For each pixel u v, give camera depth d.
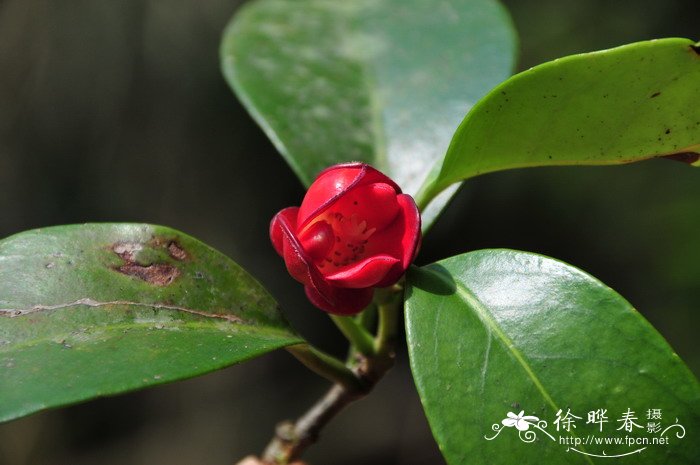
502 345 0.21
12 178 0.61
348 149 0.26
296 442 0.25
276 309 0.22
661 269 0.50
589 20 0.58
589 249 0.60
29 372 0.20
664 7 0.57
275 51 0.28
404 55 0.28
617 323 0.21
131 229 0.22
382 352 0.23
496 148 0.22
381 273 0.21
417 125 0.26
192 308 0.22
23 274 0.22
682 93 0.21
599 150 0.22
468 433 0.20
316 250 0.21
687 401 0.20
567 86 0.21
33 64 0.61
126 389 0.20
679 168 0.54
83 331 0.21
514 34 0.28
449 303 0.21
